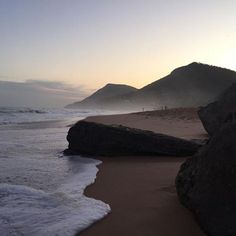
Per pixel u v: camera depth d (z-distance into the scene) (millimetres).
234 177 4793
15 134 21766
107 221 5625
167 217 5727
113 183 8242
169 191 7262
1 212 5867
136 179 8602
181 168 6906
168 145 12320
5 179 8766
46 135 21094
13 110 63188
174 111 38094
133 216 5828
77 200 6684
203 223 5027
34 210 5996
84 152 13188
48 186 8070
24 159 12117
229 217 4570
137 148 12578
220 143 5363
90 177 8992
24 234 5012
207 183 5309
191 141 12406
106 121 29812
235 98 14570
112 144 12797
